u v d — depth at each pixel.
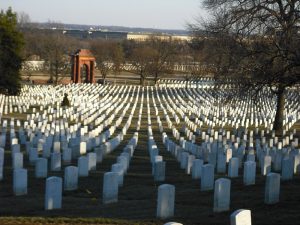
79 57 87.88
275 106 53.19
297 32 30.36
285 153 22.69
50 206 15.13
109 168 22.61
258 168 22.64
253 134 37.62
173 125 42.88
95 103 57.06
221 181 14.18
